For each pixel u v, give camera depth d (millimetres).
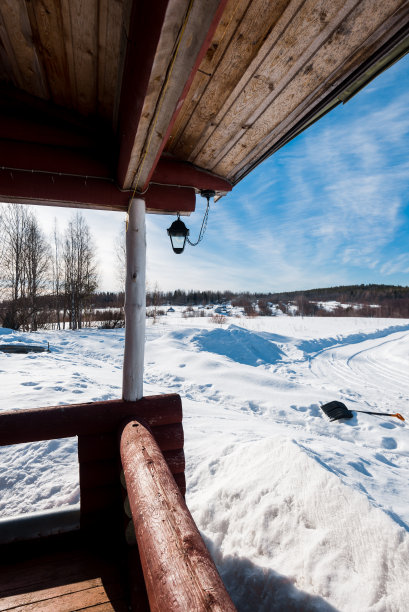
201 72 1659
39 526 2064
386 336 21188
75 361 10078
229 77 1678
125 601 1604
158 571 854
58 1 1429
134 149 1569
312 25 1365
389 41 1422
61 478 3090
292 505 2197
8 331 14688
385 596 1529
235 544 2170
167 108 1220
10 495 2869
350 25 1353
